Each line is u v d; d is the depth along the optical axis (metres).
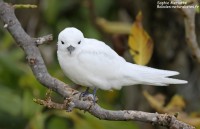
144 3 11.95
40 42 7.55
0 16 7.61
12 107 11.36
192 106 11.90
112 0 13.91
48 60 13.50
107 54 8.74
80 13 14.09
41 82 7.40
